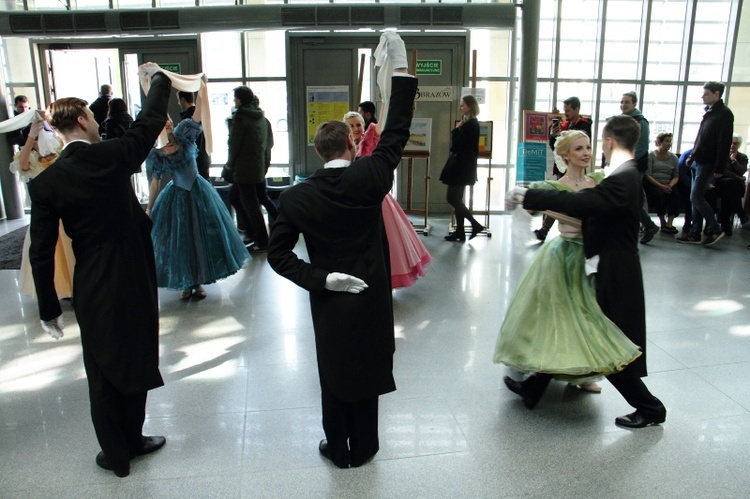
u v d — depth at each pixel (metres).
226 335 3.49
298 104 7.23
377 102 7.14
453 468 2.17
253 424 2.48
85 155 1.88
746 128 7.64
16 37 6.85
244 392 2.76
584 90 7.50
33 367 3.07
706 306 3.96
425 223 6.31
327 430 2.11
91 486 2.08
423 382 2.85
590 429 2.43
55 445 2.35
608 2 7.21
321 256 1.93
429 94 7.04
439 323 3.65
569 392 2.76
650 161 6.37
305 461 2.21
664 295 4.20
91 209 1.89
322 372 2.00
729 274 4.75
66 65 7.60
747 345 3.29
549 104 7.52
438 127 7.23
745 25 7.31
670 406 2.61
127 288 1.99
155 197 4.06
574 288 2.39
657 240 6.05
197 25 6.61
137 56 7.24
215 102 7.50
